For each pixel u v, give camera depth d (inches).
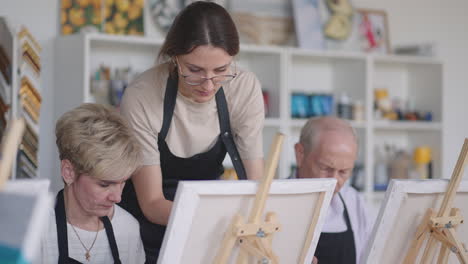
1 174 40.3
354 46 166.6
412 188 68.8
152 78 78.6
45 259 68.2
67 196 70.2
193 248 56.4
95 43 136.3
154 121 77.9
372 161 162.2
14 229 36.2
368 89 160.6
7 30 112.7
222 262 57.4
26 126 113.1
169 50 72.5
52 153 138.1
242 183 57.3
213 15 70.4
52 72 137.5
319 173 90.7
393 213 68.5
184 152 82.2
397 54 173.2
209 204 55.9
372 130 162.2
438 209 73.0
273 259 57.7
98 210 68.0
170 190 83.4
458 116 188.9
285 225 61.8
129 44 139.1
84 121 65.8
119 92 135.7
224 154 85.9
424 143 175.6
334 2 164.2
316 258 88.1
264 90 153.8
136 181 77.2
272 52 149.8
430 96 174.1
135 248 75.0
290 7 159.9
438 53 184.9
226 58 71.0
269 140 152.6
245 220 58.4
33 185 50.1
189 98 78.0
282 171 149.9
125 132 67.0
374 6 173.8
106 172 64.9
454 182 71.0
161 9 145.9
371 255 69.5
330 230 95.3
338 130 90.5
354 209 98.3
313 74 166.2
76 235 70.6
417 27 180.9
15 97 110.7
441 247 73.8
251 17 154.1
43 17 136.6
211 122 81.3
